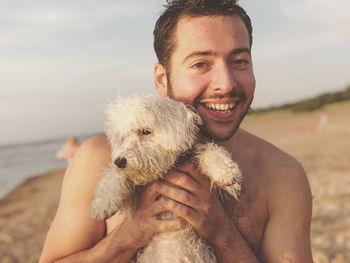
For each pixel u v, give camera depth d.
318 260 1.30
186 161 0.54
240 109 0.56
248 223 0.54
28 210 3.19
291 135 7.66
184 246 0.50
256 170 0.57
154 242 0.51
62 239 0.52
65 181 0.55
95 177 0.54
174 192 0.49
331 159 3.69
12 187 5.60
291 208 0.55
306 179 0.58
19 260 1.76
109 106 0.55
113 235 0.51
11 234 2.28
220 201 0.55
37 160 13.06
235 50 0.54
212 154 0.52
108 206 0.50
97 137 0.58
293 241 0.53
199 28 0.54
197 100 0.55
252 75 0.56
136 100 0.53
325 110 14.39
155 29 0.61
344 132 7.02
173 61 0.57
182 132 0.51
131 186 0.52
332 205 1.98
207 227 0.49
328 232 1.58
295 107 16.59
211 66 0.54
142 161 0.49
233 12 0.55
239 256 0.50
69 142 2.37
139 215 0.51
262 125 11.66
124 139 0.52
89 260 0.49
